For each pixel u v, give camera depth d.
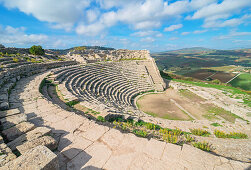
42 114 9.73
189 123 18.27
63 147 6.30
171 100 30.27
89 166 5.21
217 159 5.12
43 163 4.23
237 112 22.34
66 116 9.48
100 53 61.09
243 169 4.63
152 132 11.11
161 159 5.39
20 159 4.36
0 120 7.54
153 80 41.97
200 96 32.00
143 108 26.34
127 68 44.78
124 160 5.45
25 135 6.37
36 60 35.72
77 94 18.55
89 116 11.66
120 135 7.11
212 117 22.48
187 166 4.95
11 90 14.88
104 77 34.66
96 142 6.63
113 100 24.95
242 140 11.36
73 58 54.06
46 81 20.52
